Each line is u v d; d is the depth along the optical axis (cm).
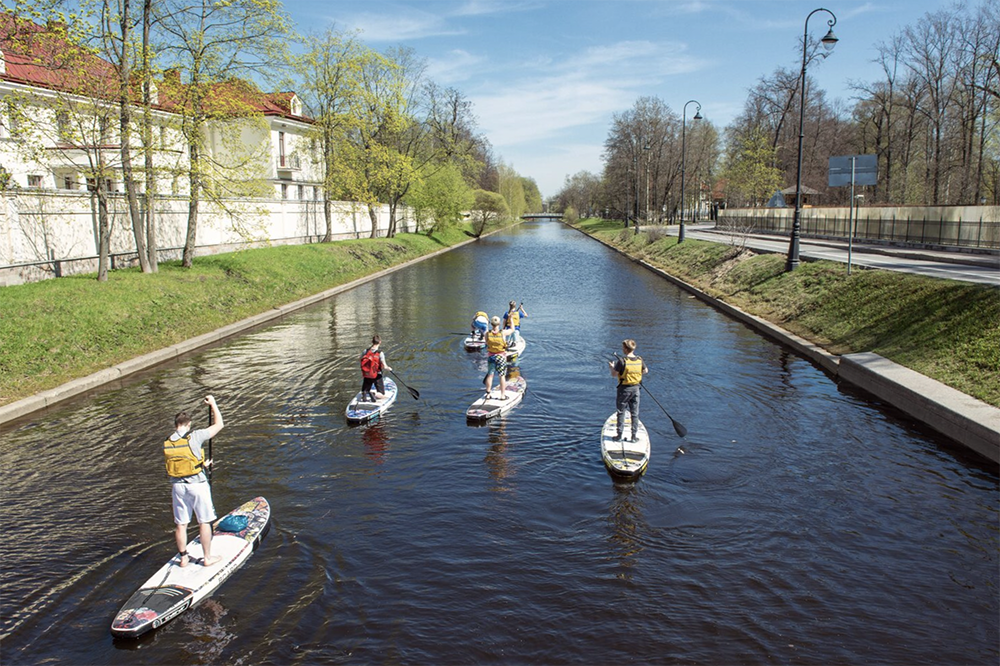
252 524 775
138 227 2086
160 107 2203
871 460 982
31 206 1836
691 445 1054
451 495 880
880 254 2638
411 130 5281
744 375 1469
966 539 757
